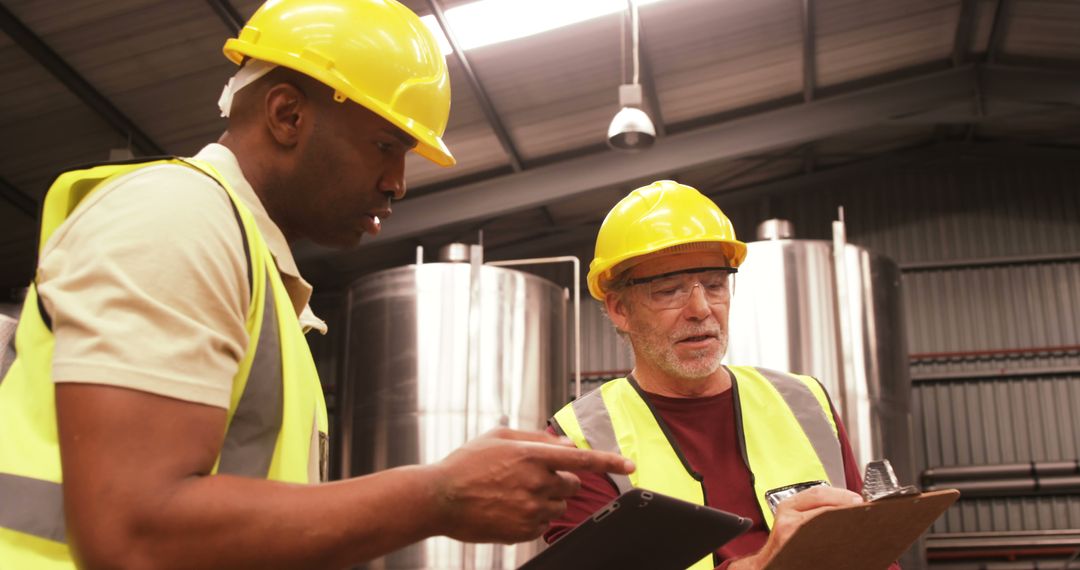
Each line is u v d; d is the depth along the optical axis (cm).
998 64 1208
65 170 137
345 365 1027
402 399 972
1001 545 1239
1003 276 1384
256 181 150
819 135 1186
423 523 119
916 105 1194
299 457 137
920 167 1459
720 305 301
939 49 1194
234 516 110
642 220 306
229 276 125
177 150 1062
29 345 128
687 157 1185
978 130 1408
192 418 113
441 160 164
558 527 270
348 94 149
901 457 988
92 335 112
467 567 912
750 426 289
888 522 185
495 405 974
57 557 118
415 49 161
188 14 852
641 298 300
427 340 982
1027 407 1325
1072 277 1365
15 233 1181
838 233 952
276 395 135
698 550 158
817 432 290
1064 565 1225
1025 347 1345
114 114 977
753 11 1019
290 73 152
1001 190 1427
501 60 1006
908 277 1413
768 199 1488
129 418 109
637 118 832
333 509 115
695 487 276
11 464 121
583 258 1492
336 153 151
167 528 107
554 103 1098
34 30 850
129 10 838
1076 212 1396
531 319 1022
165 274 117
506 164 1220
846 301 936
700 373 289
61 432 110
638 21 981
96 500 107
